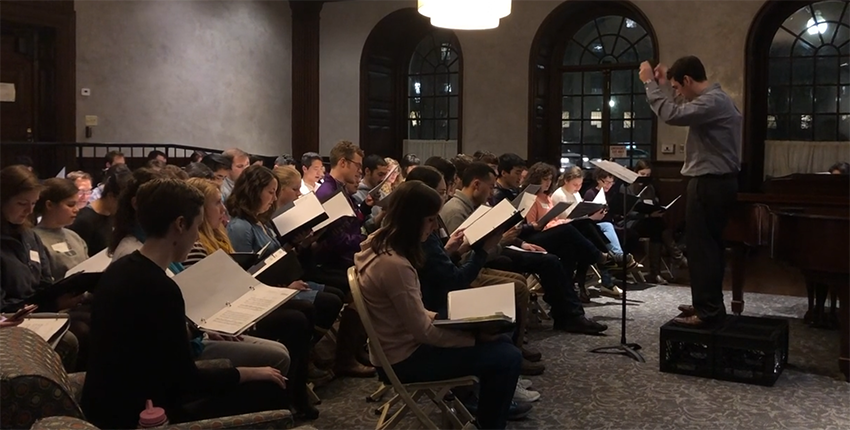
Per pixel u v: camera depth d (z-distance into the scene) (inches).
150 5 366.6
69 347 108.1
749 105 352.8
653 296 254.8
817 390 155.9
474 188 171.0
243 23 414.3
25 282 128.0
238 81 413.1
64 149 334.0
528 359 169.2
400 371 110.3
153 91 370.0
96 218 157.8
